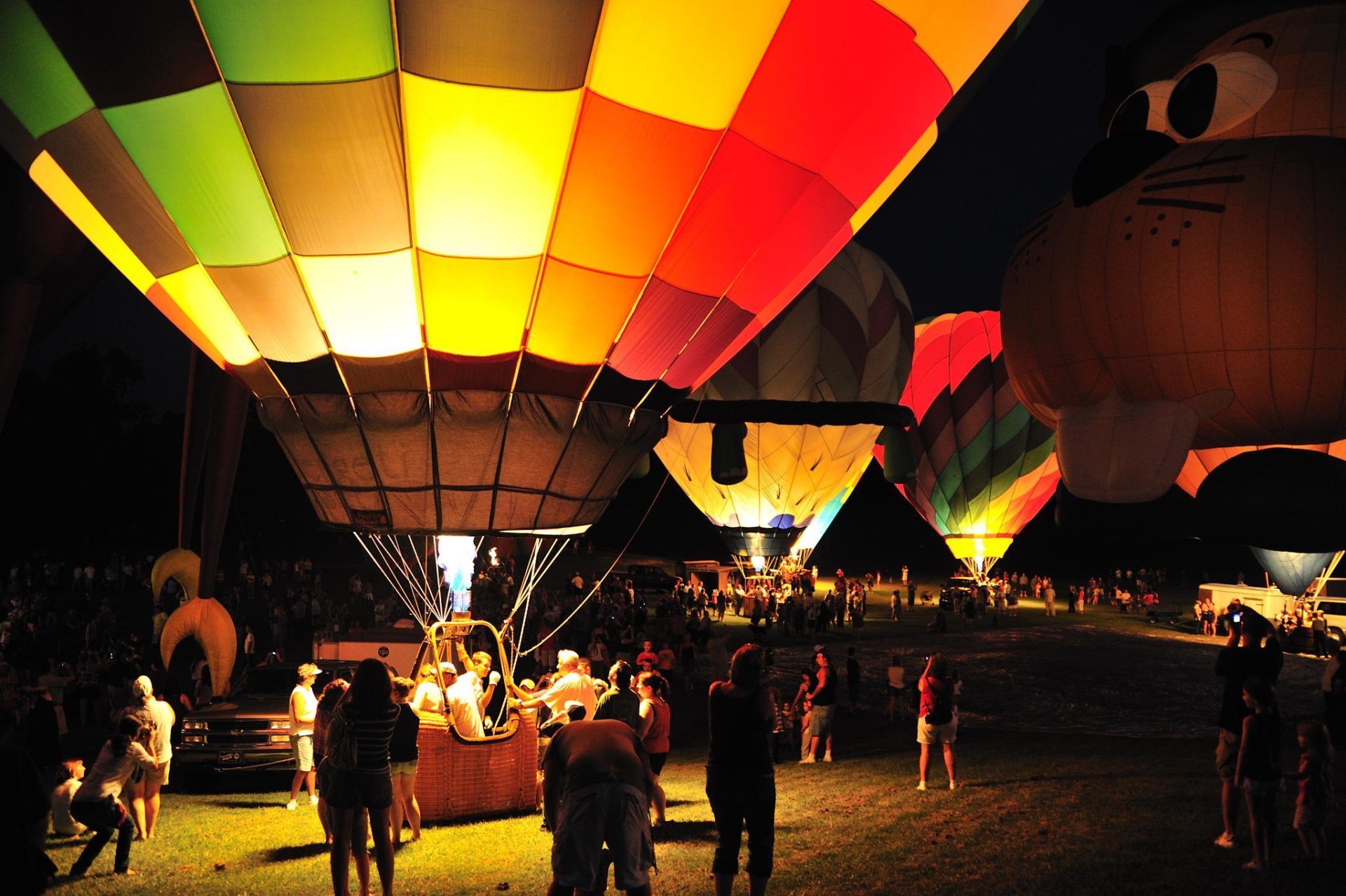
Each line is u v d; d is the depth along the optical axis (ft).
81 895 21.07
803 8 25.26
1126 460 41.68
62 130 25.91
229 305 28.66
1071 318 42.32
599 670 69.62
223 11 23.22
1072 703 66.13
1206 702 67.10
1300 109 40.42
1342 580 113.19
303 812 30.12
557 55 24.27
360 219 26.30
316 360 28.91
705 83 25.58
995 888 20.10
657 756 27.02
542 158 25.81
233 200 26.25
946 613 128.16
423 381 28.94
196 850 24.75
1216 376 39.55
